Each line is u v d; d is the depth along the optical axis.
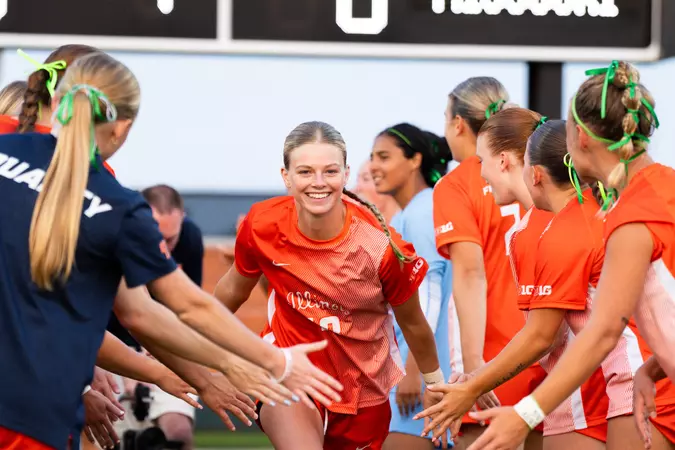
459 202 8.06
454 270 8.02
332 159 6.77
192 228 10.05
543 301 6.39
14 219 5.12
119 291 5.73
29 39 9.56
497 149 7.38
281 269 7.06
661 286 5.50
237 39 9.70
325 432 7.43
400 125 9.60
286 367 5.43
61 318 5.13
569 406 6.82
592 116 5.64
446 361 8.84
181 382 6.81
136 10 9.63
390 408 7.96
